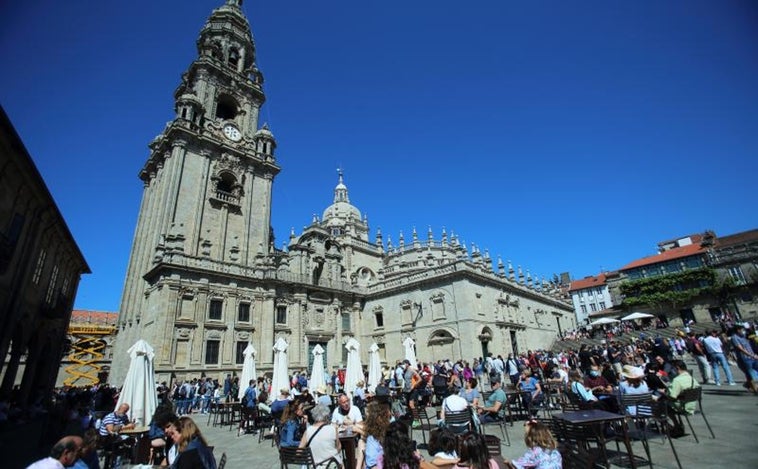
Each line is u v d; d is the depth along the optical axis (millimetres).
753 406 13375
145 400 15141
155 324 33188
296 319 43500
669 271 66438
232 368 36344
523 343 52531
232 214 44281
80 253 32719
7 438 18375
